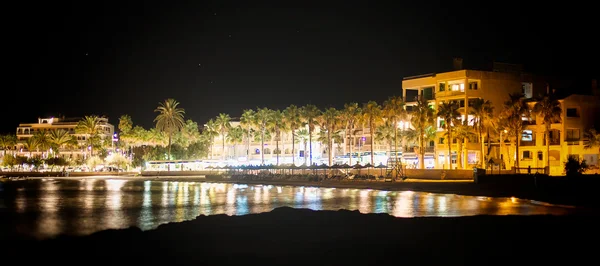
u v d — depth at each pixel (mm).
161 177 150500
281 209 45938
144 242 33031
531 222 41125
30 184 120562
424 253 30266
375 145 156625
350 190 91062
